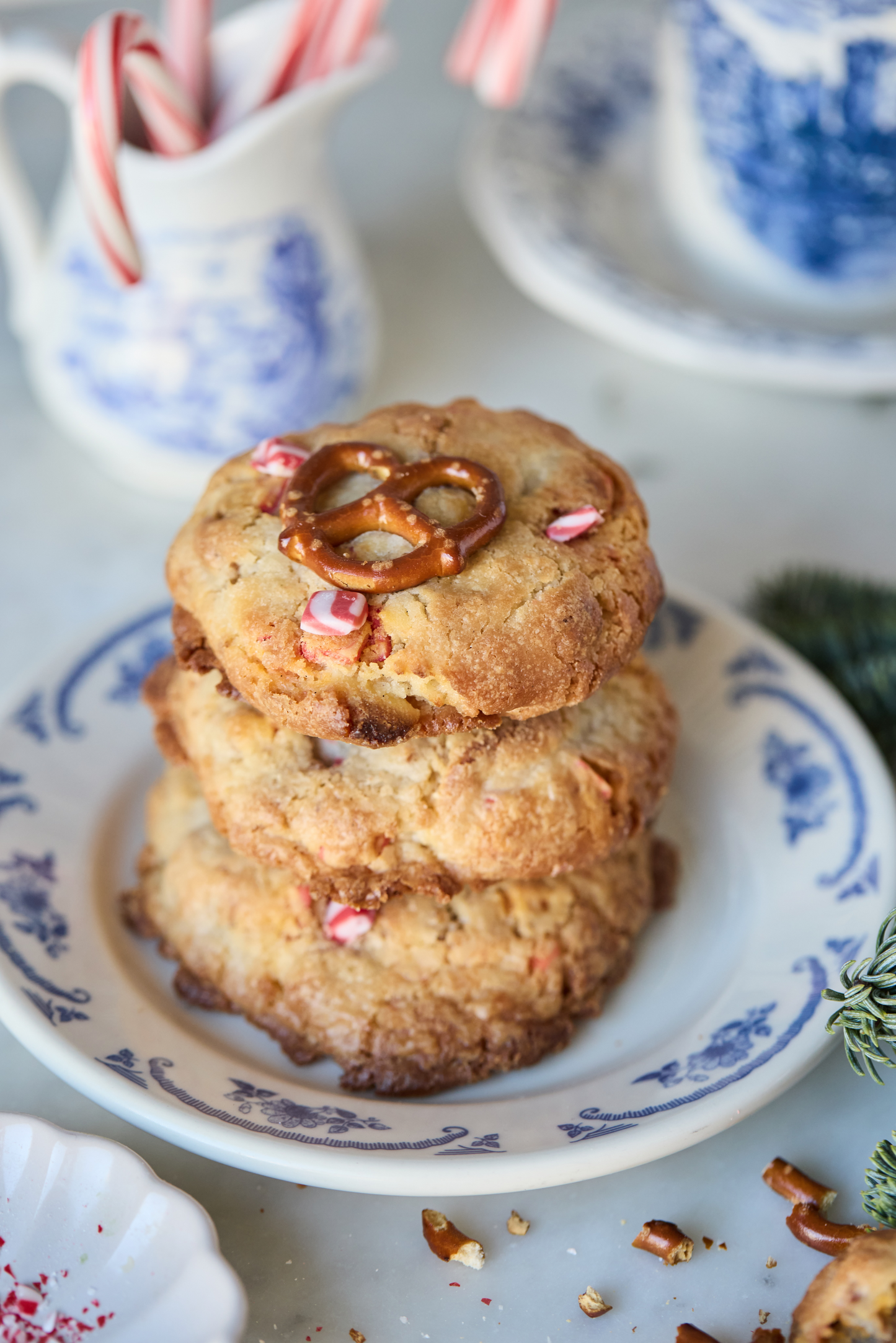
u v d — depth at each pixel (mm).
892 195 604
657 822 504
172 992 465
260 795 440
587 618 430
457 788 439
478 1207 426
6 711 507
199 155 545
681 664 530
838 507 615
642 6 890
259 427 585
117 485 629
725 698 521
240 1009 456
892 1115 442
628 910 473
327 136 577
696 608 540
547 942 457
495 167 680
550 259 632
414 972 452
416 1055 444
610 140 720
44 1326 387
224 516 447
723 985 463
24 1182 403
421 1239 421
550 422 476
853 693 523
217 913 461
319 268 583
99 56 509
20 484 625
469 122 839
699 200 648
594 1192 429
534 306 707
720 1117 418
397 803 438
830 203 612
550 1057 453
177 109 545
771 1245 419
